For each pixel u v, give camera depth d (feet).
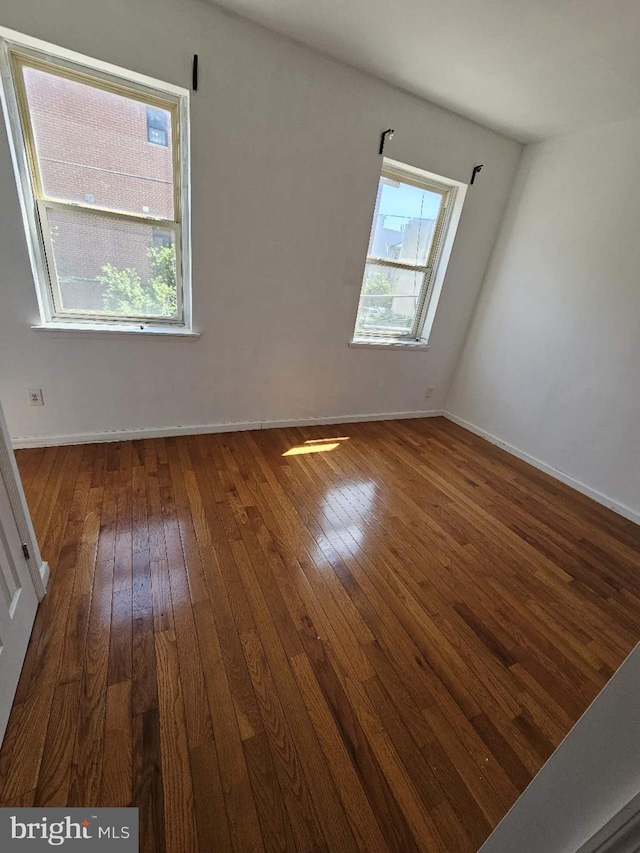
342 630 4.52
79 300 7.06
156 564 5.11
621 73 6.11
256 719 3.52
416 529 6.62
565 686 4.19
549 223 9.02
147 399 8.09
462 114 8.34
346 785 3.14
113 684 3.64
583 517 7.65
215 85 6.27
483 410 11.18
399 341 10.81
